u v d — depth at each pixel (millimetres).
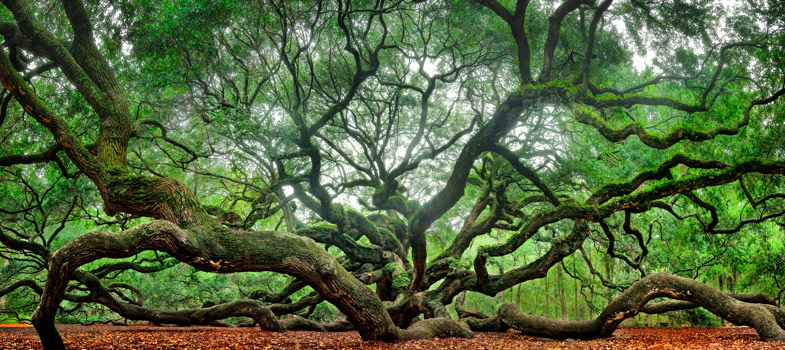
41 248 16516
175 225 8539
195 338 11758
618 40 14094
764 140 13883
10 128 15039
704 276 24609
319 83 15609
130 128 11078
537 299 51594
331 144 17078
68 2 10859
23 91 9625
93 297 16578
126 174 10000
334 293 9656
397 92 16141
